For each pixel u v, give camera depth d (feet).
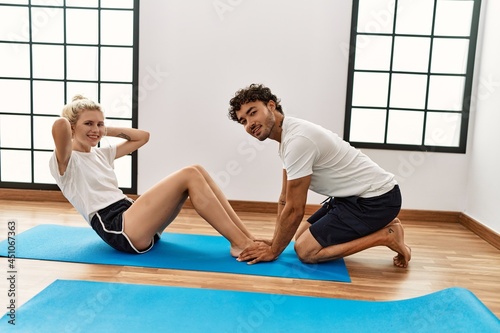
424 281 7.59
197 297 6.33
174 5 12.05
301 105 12.26
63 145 7.29
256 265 7.88
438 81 12.28
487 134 11.06
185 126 12.43
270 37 12.06
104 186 8.23
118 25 12.56
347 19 11.93
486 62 11.41
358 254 8.99
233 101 7.56
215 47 12.14
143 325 5.42
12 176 13.34
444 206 12.34
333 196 8.05
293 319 5.78
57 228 9.67
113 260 7.76
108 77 12.78
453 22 12.07
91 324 5.37
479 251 9.61
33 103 13.05
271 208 12.54
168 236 9.48
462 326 5.43
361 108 12.46
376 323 5.73
